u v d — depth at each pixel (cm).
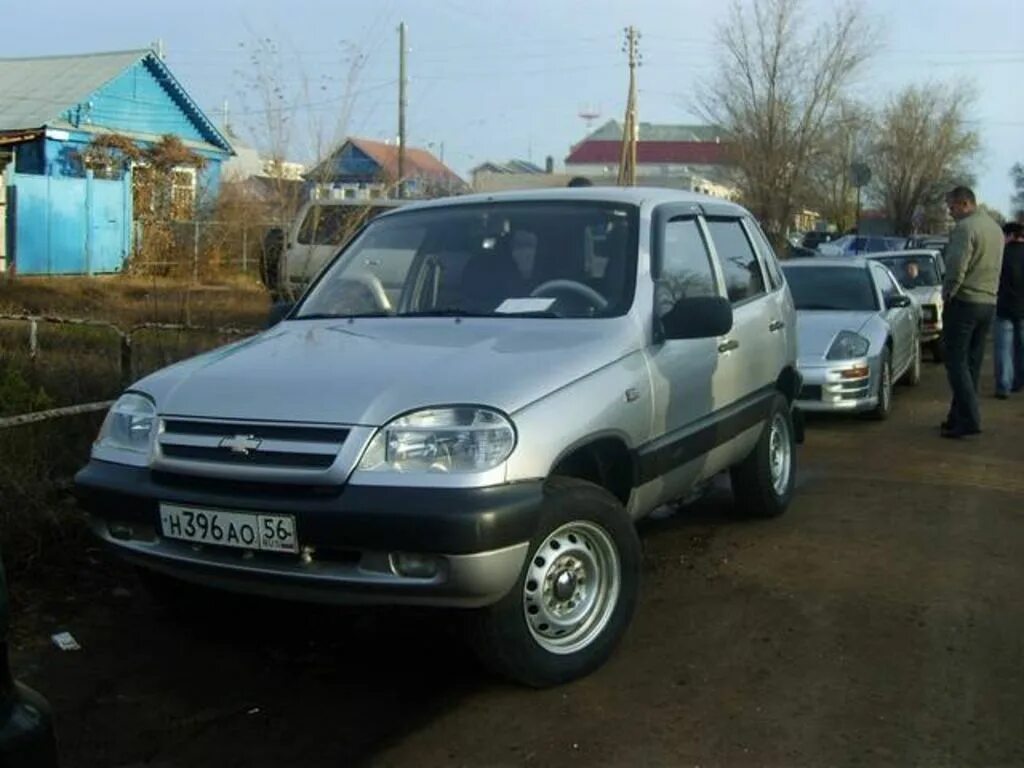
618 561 434
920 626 485
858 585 541
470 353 429
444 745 377
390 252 548
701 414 525
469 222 545
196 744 378
